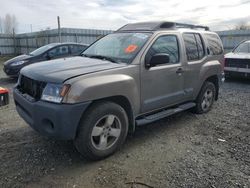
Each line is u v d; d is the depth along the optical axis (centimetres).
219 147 401
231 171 329
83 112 316
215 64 569
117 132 364
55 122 306
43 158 352
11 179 301
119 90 352
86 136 327
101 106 338
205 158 363
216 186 296
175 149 391
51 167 330
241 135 452
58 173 317
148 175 316
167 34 448
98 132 340
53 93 313
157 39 423
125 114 370
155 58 383
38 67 369
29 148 380
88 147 332
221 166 341
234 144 414
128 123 387
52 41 2505
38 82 333
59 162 343
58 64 375
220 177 315
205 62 540
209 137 441
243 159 362
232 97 751
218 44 602
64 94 306
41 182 297
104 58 409
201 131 468
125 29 487
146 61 394
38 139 411
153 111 429
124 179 307
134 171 325
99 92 327
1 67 1574
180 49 469
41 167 329
